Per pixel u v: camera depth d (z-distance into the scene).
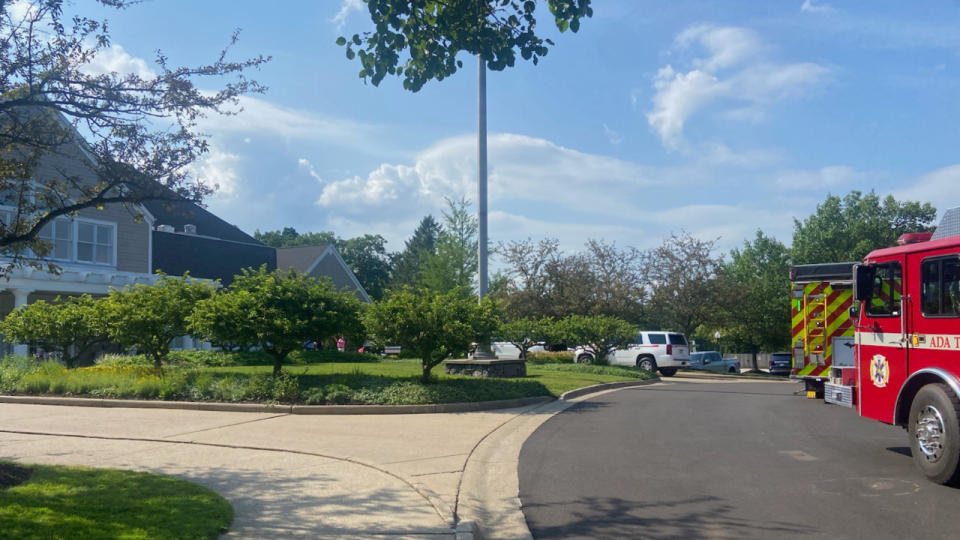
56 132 8.30
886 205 57.00
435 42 8.23
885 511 6.89
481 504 7.23
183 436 10.73
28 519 5.66
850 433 11.65
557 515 6.86
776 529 6.34
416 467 8.69
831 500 7.30
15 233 8.20
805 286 15.94
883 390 9.34
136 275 28.52
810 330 15.85
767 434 11.55
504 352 34.03
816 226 57.50
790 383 26.72
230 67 8.56
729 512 6.89
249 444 10.07
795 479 8.24
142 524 5.74
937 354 8.25
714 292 44.00
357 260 81.88
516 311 38.62
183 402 14.25
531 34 8.12
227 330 15.36
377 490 7.38
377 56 8.05
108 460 8.79
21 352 24.88
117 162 8.06
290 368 21.11
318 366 23.28
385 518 6.35
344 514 6.46
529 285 39.59
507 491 7.77
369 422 12.46
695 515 6.80
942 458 7.76
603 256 41.25
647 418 13.50
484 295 20.00
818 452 9.91
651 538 6.14
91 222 28.80
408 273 69.44
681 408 15.26
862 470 8.70
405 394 14.34
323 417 13.05
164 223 40.28
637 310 40.97
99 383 15.57
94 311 18.98
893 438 11.12
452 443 10.37
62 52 8.07
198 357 24.62
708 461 9.30
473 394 14.95
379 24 7.90
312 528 6.01
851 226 56.19
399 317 15.54
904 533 6.20
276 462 8.80
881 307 9.45
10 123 8.17
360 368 22.70
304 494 7.18
